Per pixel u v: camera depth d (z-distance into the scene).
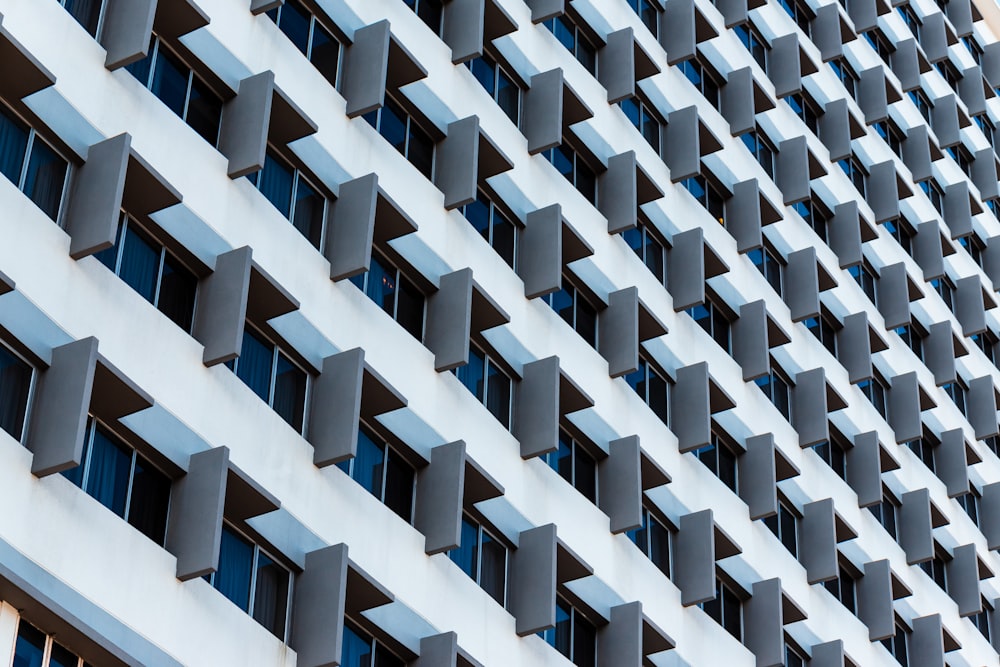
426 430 35.31
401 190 37.16
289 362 33.00
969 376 65.94
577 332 42.09
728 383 47.53
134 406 28.14
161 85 32.50
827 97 60.84
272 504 29.78
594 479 40.84
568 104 43.41
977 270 68.81
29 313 27.73
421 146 38.88
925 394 59.66
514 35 43.34
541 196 41.81
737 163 52.38
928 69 69.31
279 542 30.86
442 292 36.72
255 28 34.81
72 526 26.98
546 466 38.66
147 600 27.78
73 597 26.58
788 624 46.84
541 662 36.12
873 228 58.84
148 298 30.47
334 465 32.69
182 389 29.95
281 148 34.59
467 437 36.41
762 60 57.50
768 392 50.69
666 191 47.75
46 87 28.97
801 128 57.69
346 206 34.94
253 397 31.33
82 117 30.09
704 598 41.62
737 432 47.31
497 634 35.25
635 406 42.59
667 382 45.19
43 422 26.97
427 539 34.00
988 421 64.56
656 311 45.09
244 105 33.22
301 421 32.69
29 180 28.97
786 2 60.97
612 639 38.62
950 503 60.50
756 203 50.88
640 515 39.84
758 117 55.34
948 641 55.66
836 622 49.03
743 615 45.03
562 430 40.44
